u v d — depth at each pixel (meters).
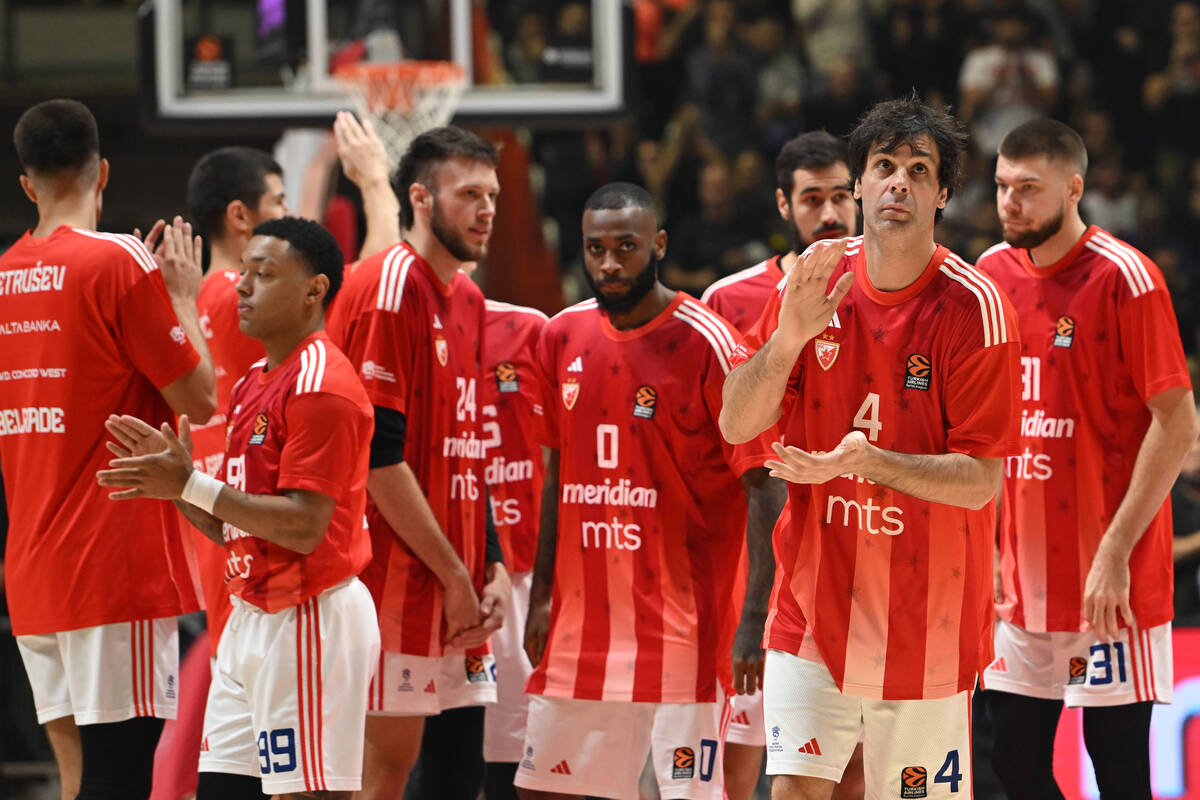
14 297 12.61
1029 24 36.47
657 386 12.91
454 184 13.67
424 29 22.59
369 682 12.10
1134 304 13.52
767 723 11.47
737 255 31.95
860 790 14.03
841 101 34.66
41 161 12.81
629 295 12.80
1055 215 13.72
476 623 13.59
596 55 22.52
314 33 21.84
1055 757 17.69
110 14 29.75
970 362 10.73
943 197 10.88
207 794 11.89
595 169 33.56
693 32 36.09
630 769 13.08
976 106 35.41
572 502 13.27
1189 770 17.98
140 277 12.59
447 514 13.78
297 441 11.55
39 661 12.72
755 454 12.58
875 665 11.15
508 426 16.03
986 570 11.31
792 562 11.50
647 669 12.85
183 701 17.22
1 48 29.58
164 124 21.53
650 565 12.99
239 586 11.83
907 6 36.38
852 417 11.15
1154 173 36.94
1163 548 13.82
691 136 34.69
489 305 16.27
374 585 13.40
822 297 10.32
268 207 15.45
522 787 13.25
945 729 11.30
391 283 13.41
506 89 22.34
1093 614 13.46
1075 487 13.83
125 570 12.45
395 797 13.99
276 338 11.92
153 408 13.02
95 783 12.39
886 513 11.07
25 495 12.63
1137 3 37.53
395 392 13.27
